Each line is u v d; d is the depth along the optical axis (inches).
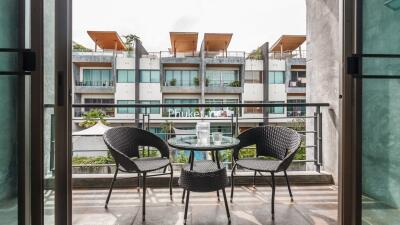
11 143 55.1
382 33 63.1
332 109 124.4
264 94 652.7
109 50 673.6
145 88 643.5
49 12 57.9
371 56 60.6
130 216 88.4
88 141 366.6
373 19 62.6
